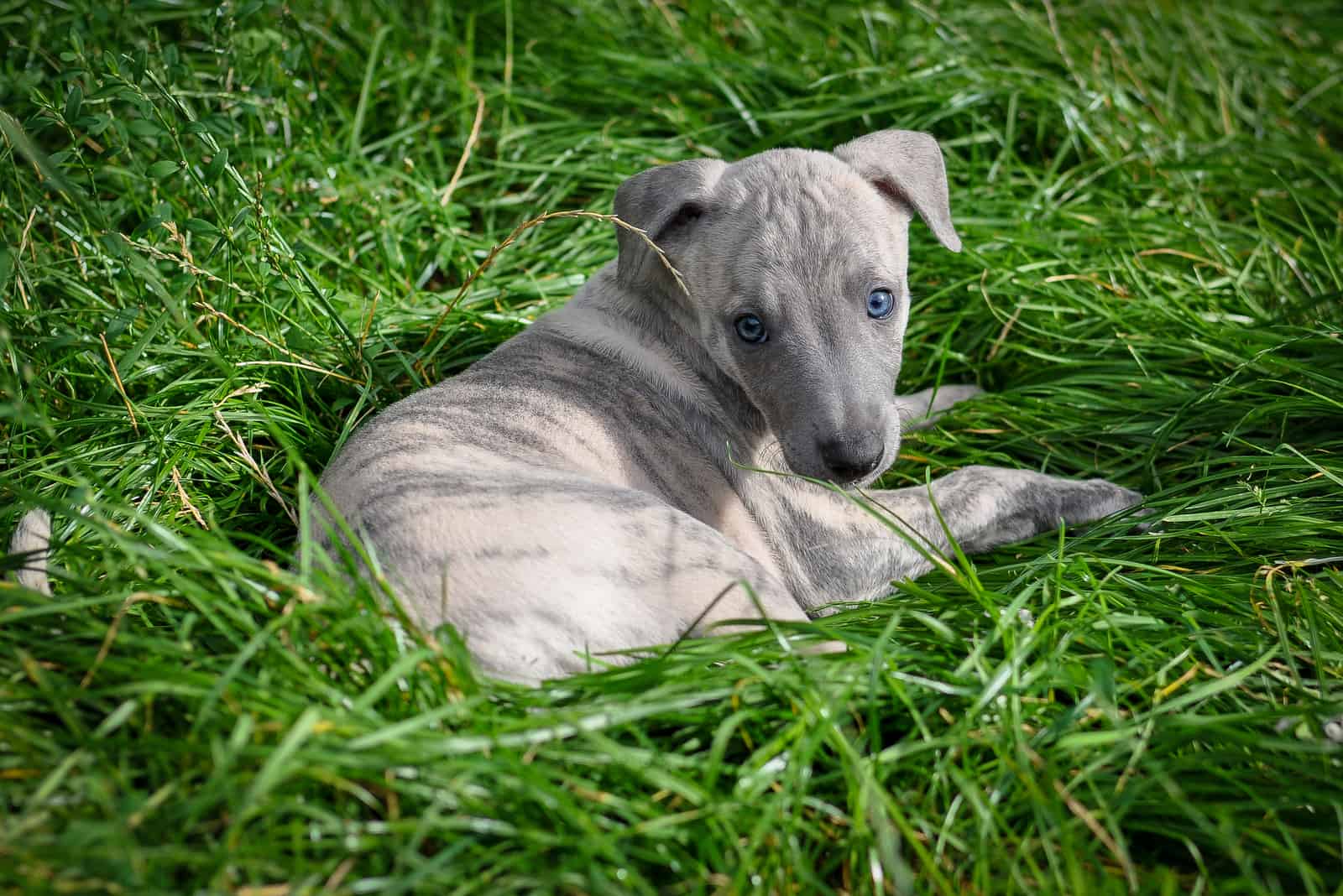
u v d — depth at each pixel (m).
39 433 0.70
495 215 0.90
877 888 0.54
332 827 0.53
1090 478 0.74
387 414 0.66
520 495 0.61
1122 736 0.56
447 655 0.57
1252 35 1.06
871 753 0.58
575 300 0.72
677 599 0.60
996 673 0.58
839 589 0.69
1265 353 0.74
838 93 0.95
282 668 0.57
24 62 0.87
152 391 0.74
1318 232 0.89
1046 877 0.55
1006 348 0.82
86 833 0.51
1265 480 0.70
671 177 0.69
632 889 0.53
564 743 0.56
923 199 0.69
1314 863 0.56
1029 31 1.01
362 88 0.93
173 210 0.79
